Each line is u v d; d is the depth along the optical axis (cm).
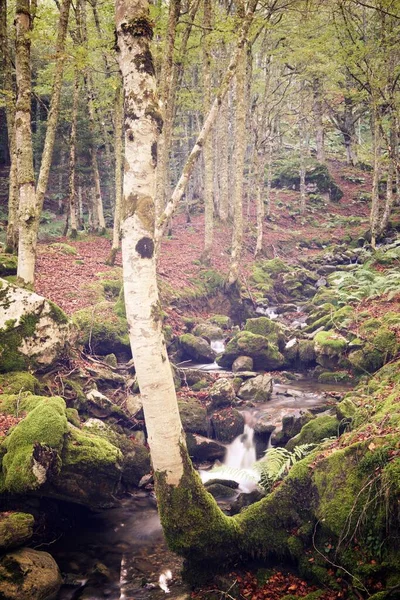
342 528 508
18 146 998
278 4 1847
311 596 482
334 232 2619
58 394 851
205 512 544
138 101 506
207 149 1869
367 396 805
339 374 1132
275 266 2108
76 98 1859
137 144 506
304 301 1888
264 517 580
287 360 1282
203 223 2530
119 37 515
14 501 634
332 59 1953
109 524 705
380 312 1306
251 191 3042
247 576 552
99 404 892
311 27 1942
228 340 1451
